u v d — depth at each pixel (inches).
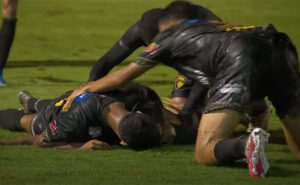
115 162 507.8
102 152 538.9
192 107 597.0
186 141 588.4
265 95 525.7
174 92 637.9
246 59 507.8
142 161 512.4
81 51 1258.0
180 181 456.4
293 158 537.3
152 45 539.5
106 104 550.6
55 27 1573.6
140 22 620.4
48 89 859.4
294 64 526.3
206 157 495.8
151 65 542.3
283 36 521.0
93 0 2043.6
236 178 464.4
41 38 1416.1
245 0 2087.8
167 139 579.2
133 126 535.5
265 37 518.0
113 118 545.3
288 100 523.8
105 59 657.6
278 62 516.4
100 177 463.5
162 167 494.3
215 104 502.3
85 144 548.1
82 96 558.3
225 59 513.0
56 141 555.8
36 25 1596.9
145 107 570.6
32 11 1811.0
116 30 1546.5
